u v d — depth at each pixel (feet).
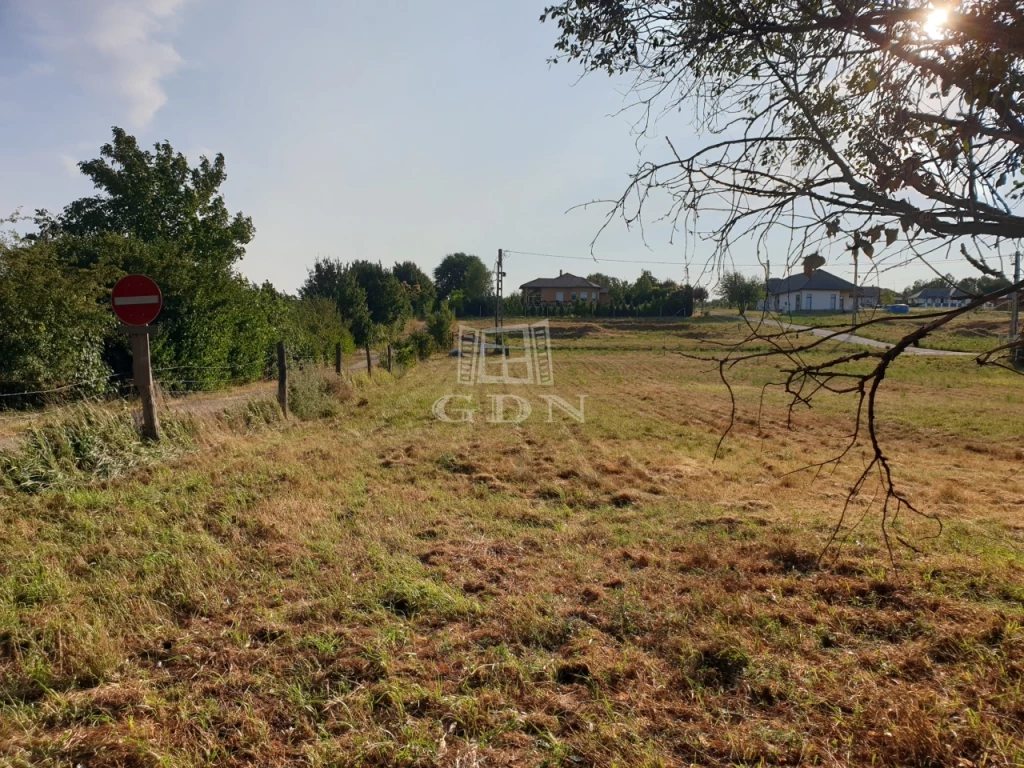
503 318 206.28
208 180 73.05
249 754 9.37
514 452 33.14
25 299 39.01
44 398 39.17
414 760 9.19
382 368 79.20
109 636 12.32
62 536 17.56
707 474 29.30
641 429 43.98
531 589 15.11
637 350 141.69
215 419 33.32
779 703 10.66
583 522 21.16
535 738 9.75
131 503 20.45
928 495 25.77
